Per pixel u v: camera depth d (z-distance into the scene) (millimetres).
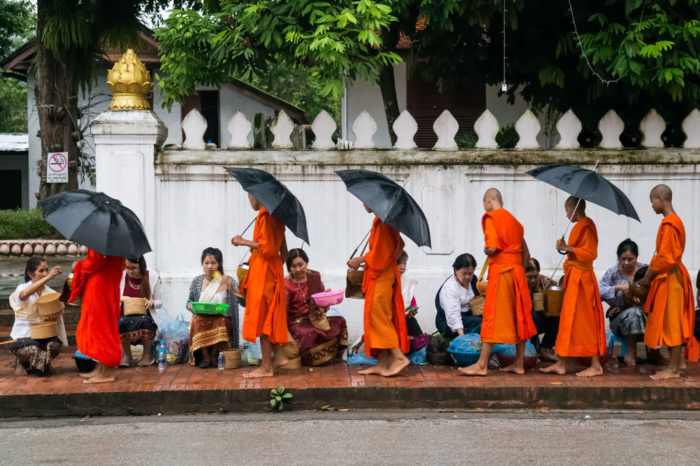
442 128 9141
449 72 11617
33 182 24984
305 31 9312
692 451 5758
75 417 6953
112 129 8805
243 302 8484
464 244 9094
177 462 5527
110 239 6938
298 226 7352
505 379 7402
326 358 8102
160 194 8969
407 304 8359
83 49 17562
